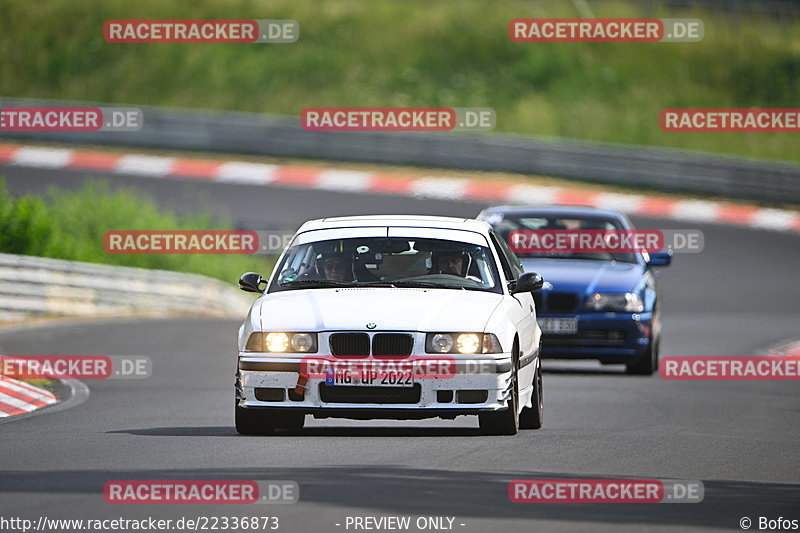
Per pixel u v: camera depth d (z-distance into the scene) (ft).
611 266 209.56
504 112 632.38
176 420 149.48
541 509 95.20
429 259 142.00
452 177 528.22
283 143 558.56
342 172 531.91
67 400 170.81
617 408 166.40
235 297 375.45
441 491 101.55
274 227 429.79
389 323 129.80
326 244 143.95
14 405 161.79
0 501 96.94
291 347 129.70
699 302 379.96
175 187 501.97
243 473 109.60
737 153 611.06
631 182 520.83
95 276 310.65
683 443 133.90
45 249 336.29
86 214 389.60
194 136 568.41
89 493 100.17
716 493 103.50
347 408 128.67
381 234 144.87
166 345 243.40
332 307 132.16
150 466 113.50
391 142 546.67
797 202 507.30
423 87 654.53
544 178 528.63
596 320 201.67
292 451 122.72
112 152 561.84
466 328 130.93
